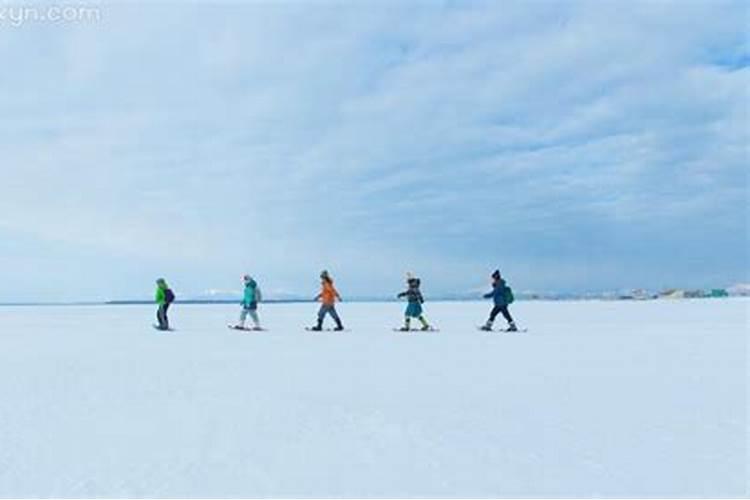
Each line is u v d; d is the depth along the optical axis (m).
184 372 8.99
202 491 4.05
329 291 18.08
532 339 14.31
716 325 19.12
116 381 8.18
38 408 6.47
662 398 6.86
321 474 4.37
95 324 23.91
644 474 4.33
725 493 3.98
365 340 14.48
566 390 7.39
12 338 15.75
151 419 5.97
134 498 3.93
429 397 6.99
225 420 5.93
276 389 7.52
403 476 4.32
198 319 28.12
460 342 13.67
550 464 4.56
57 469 4.47
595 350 11.71
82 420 5.93
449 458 4.71
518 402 6.69
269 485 4.15
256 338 15.35
